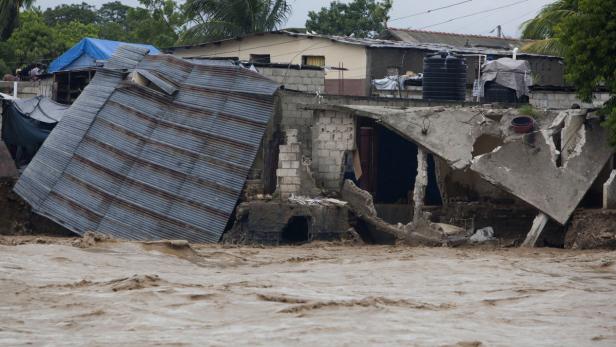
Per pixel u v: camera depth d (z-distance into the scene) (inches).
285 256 1798.7
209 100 2128.4
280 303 1236.5
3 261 1480.1
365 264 1684.3
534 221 2053.4
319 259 1754.4
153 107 2142.0
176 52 3344.0
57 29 4648.1
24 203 2175.2
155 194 2070.6
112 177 2095.2
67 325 1083.9
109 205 2075.5
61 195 2100.1
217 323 1117.7
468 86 2871.6
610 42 2018.9
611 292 1449.3
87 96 2202.3
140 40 4003.4
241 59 3240.7
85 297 1237.7
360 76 3002.0
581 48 2050.9
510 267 1694.1
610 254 1882.4
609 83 2053.4
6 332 1036.5
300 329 1083.9
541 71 3090.6
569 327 1179.3
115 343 995.9
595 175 2084.2
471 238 2052.2
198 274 1517.0
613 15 2030.0
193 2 3553.2
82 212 2079.2
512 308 1304.1
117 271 1480.1
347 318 1156.5
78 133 2151.8
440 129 2058.3
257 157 2166.6
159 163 2091.5
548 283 1524.4
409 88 2874.0
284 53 3166.8
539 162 2057.1
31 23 3905.0
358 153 2220.7
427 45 3171.8
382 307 1240.2
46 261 1513.3
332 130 2146.9
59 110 2509.8
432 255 1845.5
